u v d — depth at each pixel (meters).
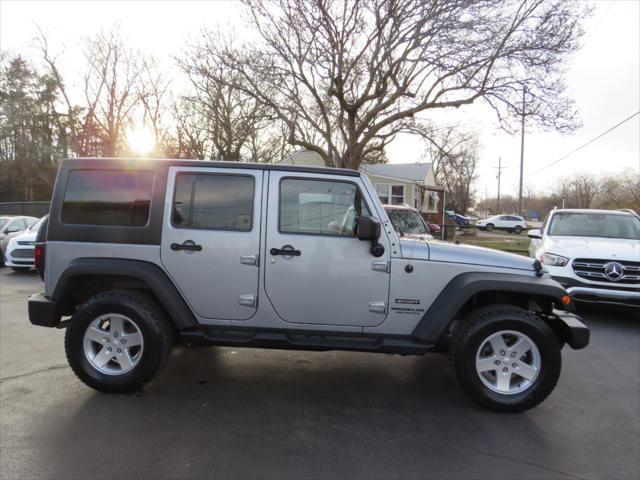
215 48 15.77
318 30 13.62
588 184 59.78
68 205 3.74
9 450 2.83
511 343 3.55
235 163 3.68
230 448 2.91
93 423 3.21
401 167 28.77
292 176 3.66
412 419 3.39
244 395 3.76
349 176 3.67
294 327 3.65
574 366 4.69
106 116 25.45
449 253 3.64
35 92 32.56
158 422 3.24
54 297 3.67
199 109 20.39
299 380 4.13
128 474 2.60
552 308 3.79
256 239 3.61
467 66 13.02
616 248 6.49
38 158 31.80
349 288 3.59
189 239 3.62
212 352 4.84
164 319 3.70
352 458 2.83
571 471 2.75
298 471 2.67
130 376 3.61
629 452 2.99
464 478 2.64
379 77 13.94
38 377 4.06
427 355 4.95
